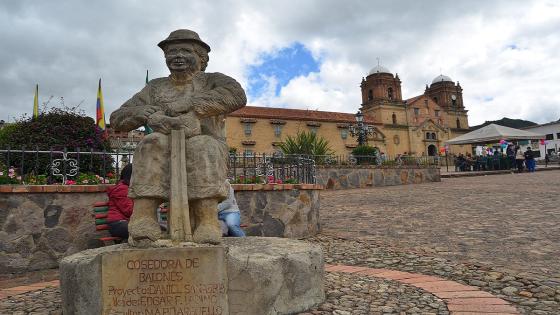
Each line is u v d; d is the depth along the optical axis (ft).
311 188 25.08
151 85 11.78
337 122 173.68
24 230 17.99
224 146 11.28
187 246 9.78
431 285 13.26
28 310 11.83
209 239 10.16
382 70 204.23
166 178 10.32
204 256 9.70
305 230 24.41
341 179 58.75
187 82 11.51
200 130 10.81
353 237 23.35
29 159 23.56
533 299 11.79
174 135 10.24
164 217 18.03
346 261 17.62
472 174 77.87
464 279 14.12
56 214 18.67
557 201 33.06
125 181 17.65
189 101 10.64
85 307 9.84
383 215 31.17
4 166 21.66
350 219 30.19
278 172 28.27
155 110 10.87
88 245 19.21
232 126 152.66
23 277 16.99
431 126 207.00
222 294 9.75
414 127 201.36
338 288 13.14
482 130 93.35
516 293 12.39
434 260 16.93
